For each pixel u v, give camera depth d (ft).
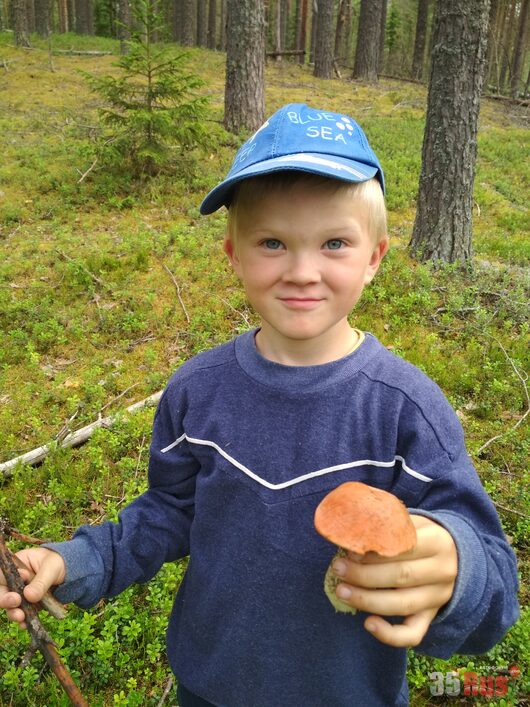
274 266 4.67
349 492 3.84
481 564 3.89
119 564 5.46
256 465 5.04
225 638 5.24
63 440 14.82
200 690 5.58
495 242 29.35
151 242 26.84
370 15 80.64
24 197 33.50
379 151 45.62
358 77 83.66
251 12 42.60
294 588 4.92
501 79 109.91
